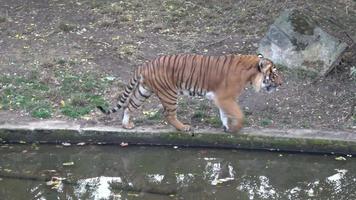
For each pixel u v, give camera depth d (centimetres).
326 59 1123
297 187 824
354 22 1308
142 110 1025
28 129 947
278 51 1159
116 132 941
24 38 1298
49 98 1065
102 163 901
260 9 1398
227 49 1234
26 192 798
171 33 1329
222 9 1428
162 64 922
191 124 970
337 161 891
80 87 1095
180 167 891
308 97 1055
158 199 782
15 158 910
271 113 1009
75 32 1329
